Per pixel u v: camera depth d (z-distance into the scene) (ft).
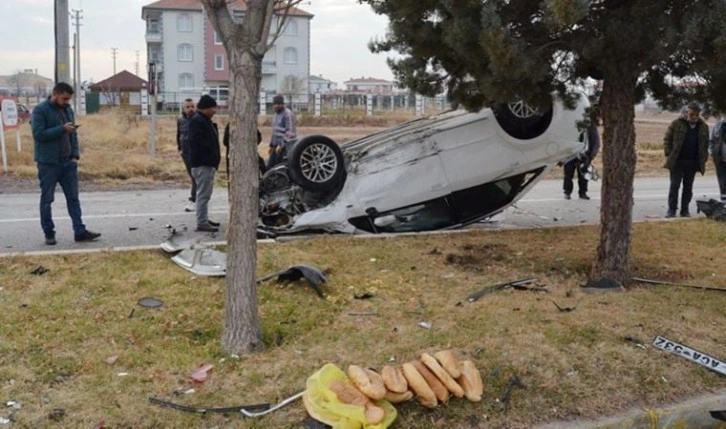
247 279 16.05
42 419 12.91
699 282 22.48
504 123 29.53
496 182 31.27
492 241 28.37
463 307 19.36
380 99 154.51
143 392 14.05
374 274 22.80
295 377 14.79
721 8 16.43
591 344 16.71
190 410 13.39
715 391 15.31
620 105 21.29
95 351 15.94
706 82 21.76
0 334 16.70
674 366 15.94
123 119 116.57
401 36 22.85
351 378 13.70
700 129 36.04
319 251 25.75
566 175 44.55
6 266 22.70
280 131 42.32
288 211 29.60
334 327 17.80
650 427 14.24
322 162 28.71
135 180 52.13
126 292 20.30
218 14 15.10
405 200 29.37
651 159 74.95
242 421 13.15
